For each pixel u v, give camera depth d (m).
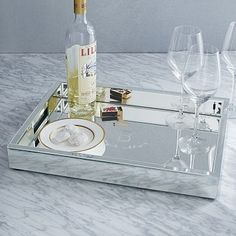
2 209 1.21
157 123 1.50
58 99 1.60
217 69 1.32
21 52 2.15
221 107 1.56
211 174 1.23
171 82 1.84
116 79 1.86
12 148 1.31
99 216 1.19
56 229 1.15
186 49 1.50
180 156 1.35
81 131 1.42
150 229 1.15
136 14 2.08
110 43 2.14
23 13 2.09
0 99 1.70
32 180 1.31
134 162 1.27
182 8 2.07
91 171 1.29
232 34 1.52
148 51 2.14
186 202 1.24
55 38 2.14
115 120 1.51
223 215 1.20
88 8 2.08
